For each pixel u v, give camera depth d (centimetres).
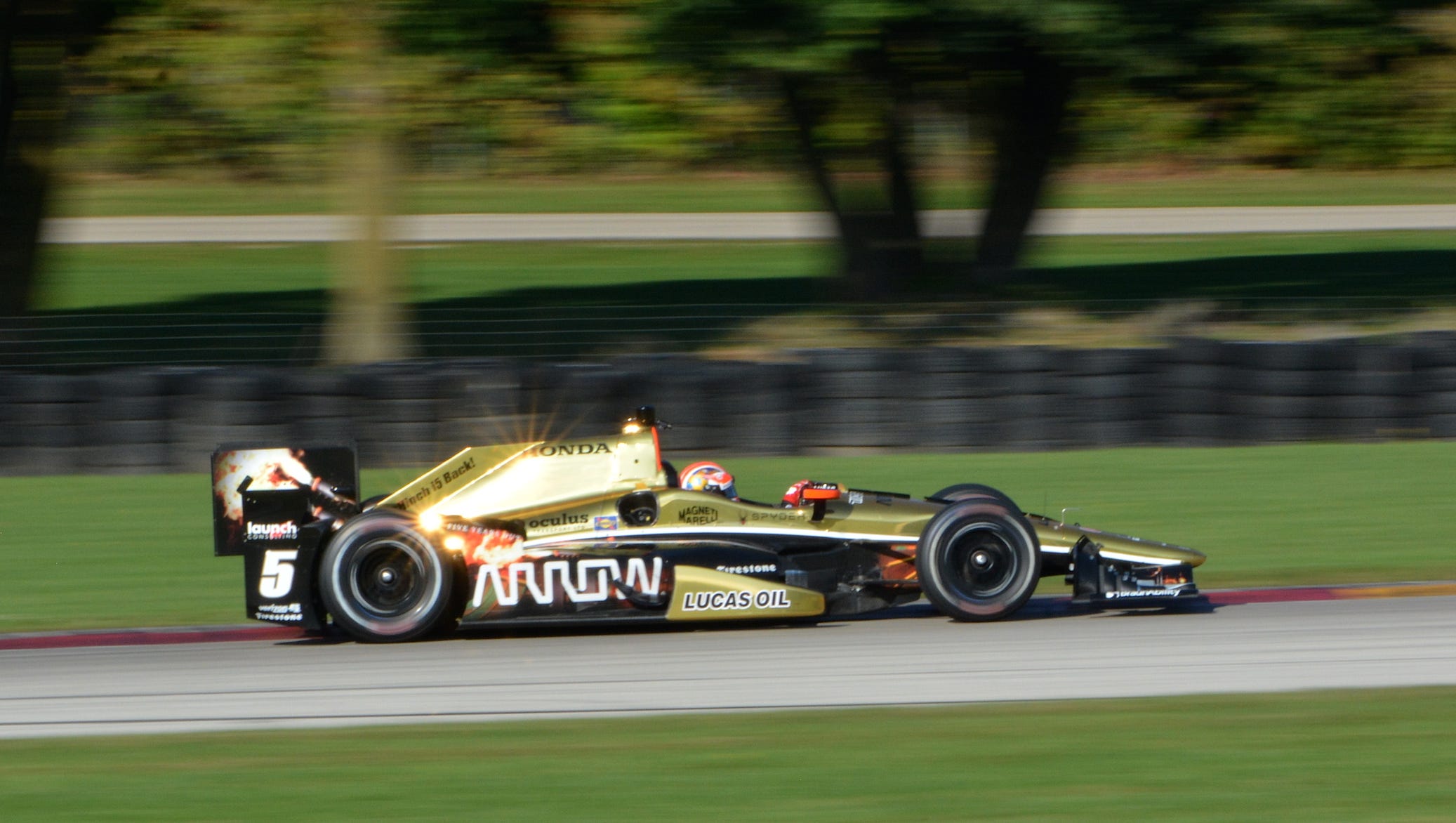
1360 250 8450
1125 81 4744
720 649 2388
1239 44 4556
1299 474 3675
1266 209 11175
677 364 4025
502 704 2078
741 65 4362
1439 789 1664
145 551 3116
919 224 5791
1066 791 1675
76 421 3862
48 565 3006
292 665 2322
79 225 10344
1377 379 4038
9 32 4884
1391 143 4828
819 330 4938
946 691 2109
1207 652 2316
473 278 7781
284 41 4169
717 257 8600
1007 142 5675
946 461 3906
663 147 4506
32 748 1903
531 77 4372
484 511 2491
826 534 2536
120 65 4516
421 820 1609
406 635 2409
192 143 4544
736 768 1773
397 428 3872
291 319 5741
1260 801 1633
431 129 4447
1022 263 5856
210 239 9569
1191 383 4025
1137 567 2548
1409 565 2891
